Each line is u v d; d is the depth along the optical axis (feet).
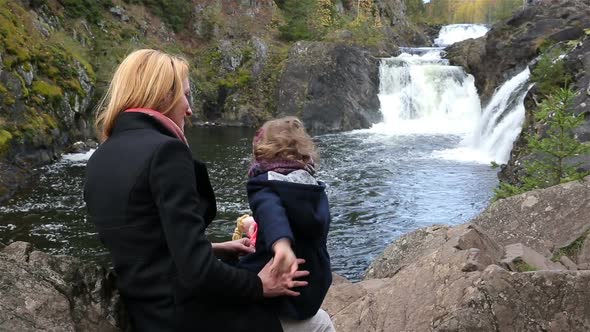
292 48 115.55
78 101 77.00
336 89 107.34
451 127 100.83
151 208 6.52
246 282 6.86
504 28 86.94
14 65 65.31
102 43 102.06
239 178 60.75
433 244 21.65
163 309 6.68
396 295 15.25
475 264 14.16
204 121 111.65
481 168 63.00
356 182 57.67
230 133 97.76
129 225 6.52
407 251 22.45
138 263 6.57
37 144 62.44
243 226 9.37
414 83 110.42
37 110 66.95
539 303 12.75
